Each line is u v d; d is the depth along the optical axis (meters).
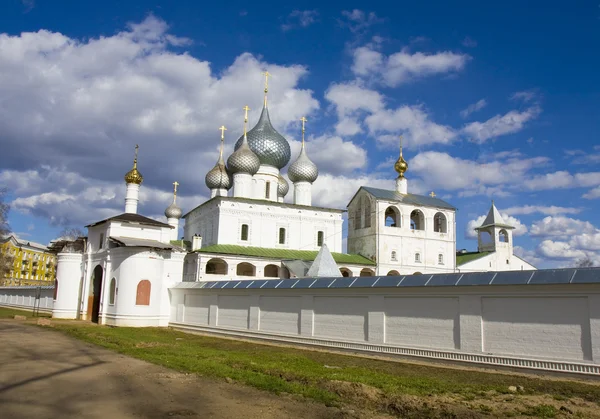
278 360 19.59
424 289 20.72
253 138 69.25
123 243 39.12
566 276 16.67
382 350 21.97
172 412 10.53
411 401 11.63
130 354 19.38
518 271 18.16
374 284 22.58
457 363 19.27
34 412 10.32
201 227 66.50
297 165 70.50
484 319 18.78
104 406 10.92
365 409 11.34
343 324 24.03
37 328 32.12
